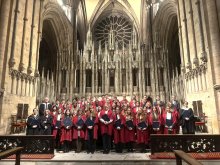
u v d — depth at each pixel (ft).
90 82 100.12
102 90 95.96
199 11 52.54
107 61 98.99
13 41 52.19
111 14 136.26
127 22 134.92
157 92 91.86
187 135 32.50
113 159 31.04
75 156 33.42
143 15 117.39
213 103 45.01
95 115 37.22
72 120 37.93
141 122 36.91
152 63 95.45
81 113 38.24
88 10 131.54
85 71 99.19
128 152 36.47
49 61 104.94
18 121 53.01
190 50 59.11
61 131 37.73
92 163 30.37
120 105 44.78
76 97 96.17
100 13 133.59
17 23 54.75
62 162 30.71
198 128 51.13
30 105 60.59
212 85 45.42
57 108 43.73
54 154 34.58
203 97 50.67
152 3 104.42
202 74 51.49
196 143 32.40
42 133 37.91
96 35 134.00
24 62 58.39
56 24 91.09
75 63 101.50
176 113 38.45
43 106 44.91
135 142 39.27
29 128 38.06
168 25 91.50
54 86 96.12
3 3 50.03
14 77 52.60
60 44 99.25
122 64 98.94
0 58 47.80
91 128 36.01
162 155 31.50
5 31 49.47
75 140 38.70
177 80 78.13
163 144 32.37
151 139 32.50
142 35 119.44
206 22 48.47
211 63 46.21
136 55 99.25
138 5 124.88
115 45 106.52
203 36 50.62
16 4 54.49
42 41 103.96
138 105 42.78
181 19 65.31
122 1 128.16
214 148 32.32
